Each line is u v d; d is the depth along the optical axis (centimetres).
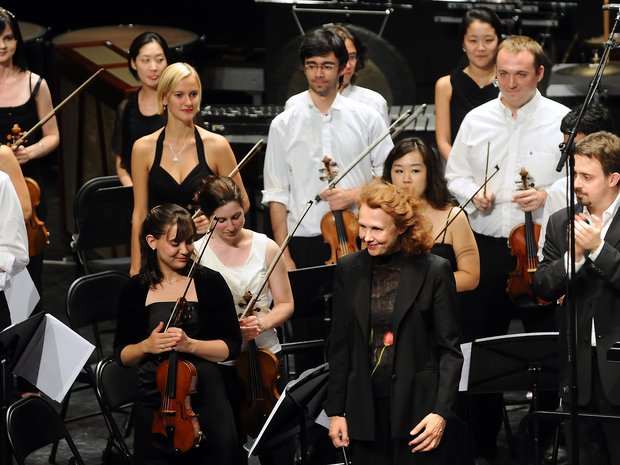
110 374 1566
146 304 1413
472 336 1786
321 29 1814
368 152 1706
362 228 1312
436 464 1310
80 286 1752
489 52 2016
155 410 1397
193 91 1731
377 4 2462
